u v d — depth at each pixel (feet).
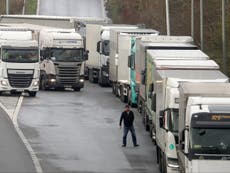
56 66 398.83
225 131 159.22
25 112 312.09
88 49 460.14
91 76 461.78
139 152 228.02
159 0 500.74
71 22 471.62
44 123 283.18
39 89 414.21
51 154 220.84
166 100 189.37
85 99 365.81
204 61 230.27
